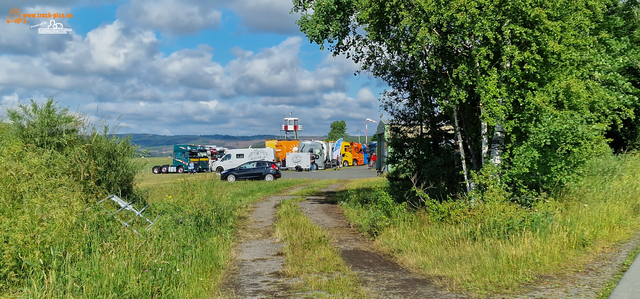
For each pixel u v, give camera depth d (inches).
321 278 284.4
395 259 347.6
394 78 547.2
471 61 428.1
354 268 317.1
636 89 708.0
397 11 450.6
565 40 415.2
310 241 395.2
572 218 371.9
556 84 413.1
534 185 471.2
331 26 572.4
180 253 311.9
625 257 289.3
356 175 1733.5
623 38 719.7
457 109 476.4
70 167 405.4
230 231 445.1
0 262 224.4
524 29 400.2
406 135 570.6
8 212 261.4
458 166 532.1
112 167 449.1
